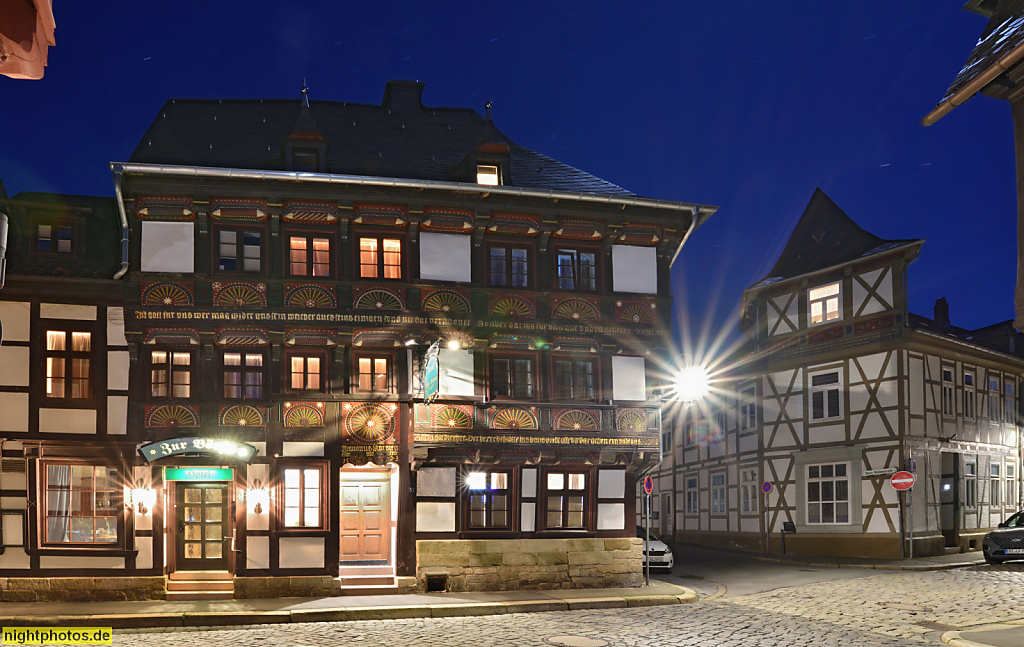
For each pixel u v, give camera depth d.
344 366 17.09
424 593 16.86
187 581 16.33
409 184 17.12
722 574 21.34
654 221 18.91
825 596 16.28
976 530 27.36
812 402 27.44
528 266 18.34
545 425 17.70
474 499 17.55
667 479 37.66
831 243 28.39
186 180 16.55
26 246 16.91
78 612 14.13
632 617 14.09
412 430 16.98
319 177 16.69
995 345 32.25
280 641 11.73
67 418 16.22
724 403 31.97
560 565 17.72
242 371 16.92
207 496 16.78
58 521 16.03
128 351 16.59
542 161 20.69
